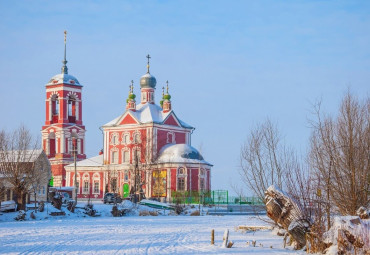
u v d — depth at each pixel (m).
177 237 37.91
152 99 119.94
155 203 83.62
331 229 26.45
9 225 50.78
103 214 70.31
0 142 68.31
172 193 101.56
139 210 75.94
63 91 121.44
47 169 84.94
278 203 28.19
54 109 124.44
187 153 107.44
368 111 30.92
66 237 37.66
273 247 30.56
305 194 28.64
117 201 82.12
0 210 60.22
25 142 70.38
